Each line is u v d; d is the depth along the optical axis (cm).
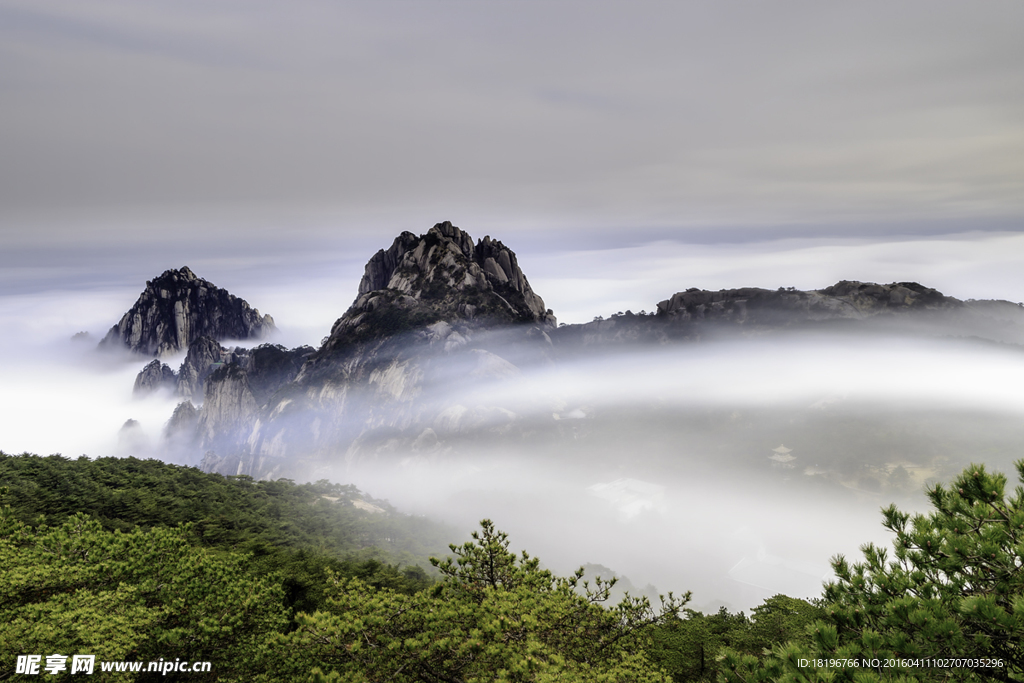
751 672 1155
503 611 1792
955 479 1177
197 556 2667
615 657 1920
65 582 2448
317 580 4319
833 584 1220
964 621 1046
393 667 1667
